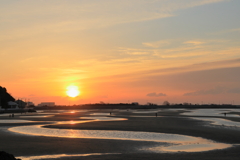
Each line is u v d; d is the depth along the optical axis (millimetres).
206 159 27797
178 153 31391
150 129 56875
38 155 30703
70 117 108688
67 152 32344
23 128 59438
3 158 22469
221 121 81188
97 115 127812
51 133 50250
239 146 36531
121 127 61281
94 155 30484
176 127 61344
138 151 32906
